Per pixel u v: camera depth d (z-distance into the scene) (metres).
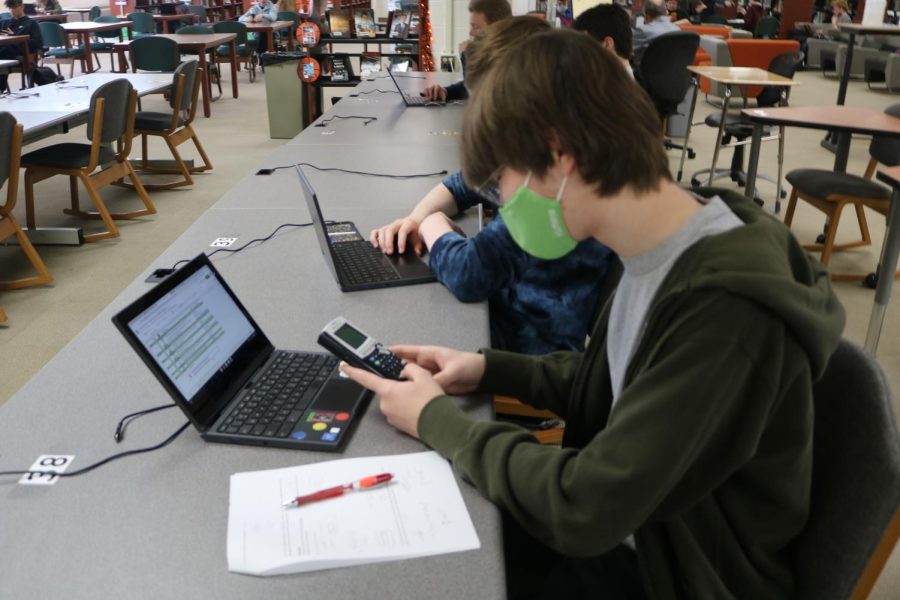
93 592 0.77
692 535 0.87
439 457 0.99
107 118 4.01
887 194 3.40
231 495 0.91
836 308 0.80
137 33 10.61
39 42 8.74
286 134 6.54
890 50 9.67
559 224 0.85
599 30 2.72
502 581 0.80
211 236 1.87
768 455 0.81
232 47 8.38
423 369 1.10
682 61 5.01
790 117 3.61
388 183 2.41
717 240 0.80
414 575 0.80
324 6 6.20
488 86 0.83
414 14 6.22
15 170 3.25
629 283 0.93
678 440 0.75
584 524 0.79
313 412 1.07
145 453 1.00
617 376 0.94
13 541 0.84
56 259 3.80
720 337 0.74
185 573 0.80
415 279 1.60
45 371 1.21
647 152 0.79
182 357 1.04
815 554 0.89
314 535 0.85
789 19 12.90
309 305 1.47
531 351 1.60
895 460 0.80
